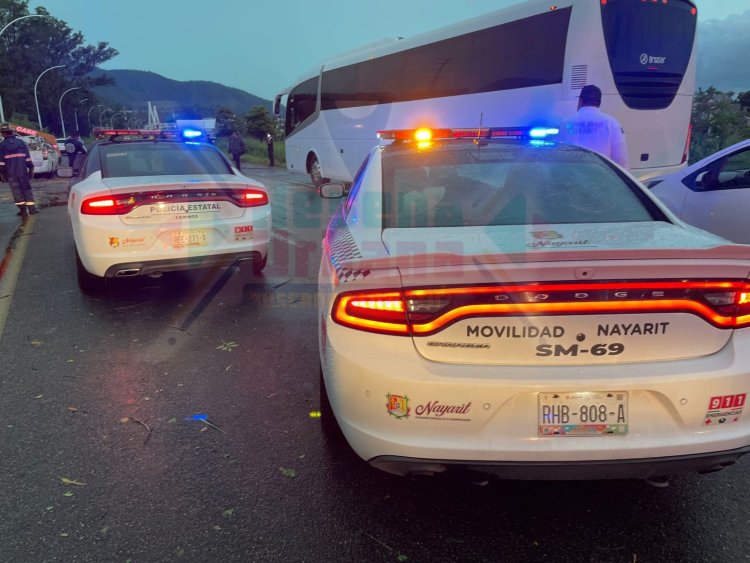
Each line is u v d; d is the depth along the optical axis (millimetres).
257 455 2998
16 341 4566
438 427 2145
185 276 6516
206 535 2416
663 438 2119
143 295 5785
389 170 3271
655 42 9133
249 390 3732
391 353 2166
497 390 2082
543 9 9492
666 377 2076
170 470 2865
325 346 2486
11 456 2986
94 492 2693
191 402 3570
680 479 2793
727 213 5562
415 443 2160
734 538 2379
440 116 11836
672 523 2477
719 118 13492
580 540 2385
